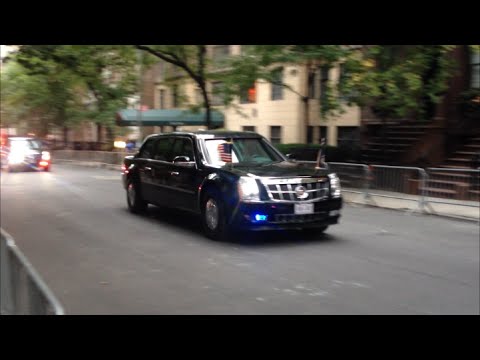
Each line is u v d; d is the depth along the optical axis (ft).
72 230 31.24
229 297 18.26
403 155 56.39
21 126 143.64
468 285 19.75
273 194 25.68
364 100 51.34
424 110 56.18
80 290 19.20
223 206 26.86
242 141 30.89
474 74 56.44
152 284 19.90
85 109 118.32
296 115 80.33
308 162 48.29
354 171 44.91
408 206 40.78
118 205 42.22
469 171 37.01
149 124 101.60
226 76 58.85
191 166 29.71
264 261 23.38
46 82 108.68
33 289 11.57
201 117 100.12
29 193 51.24
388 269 22.09
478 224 34.22
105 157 96.63
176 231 30.58
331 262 23.24
